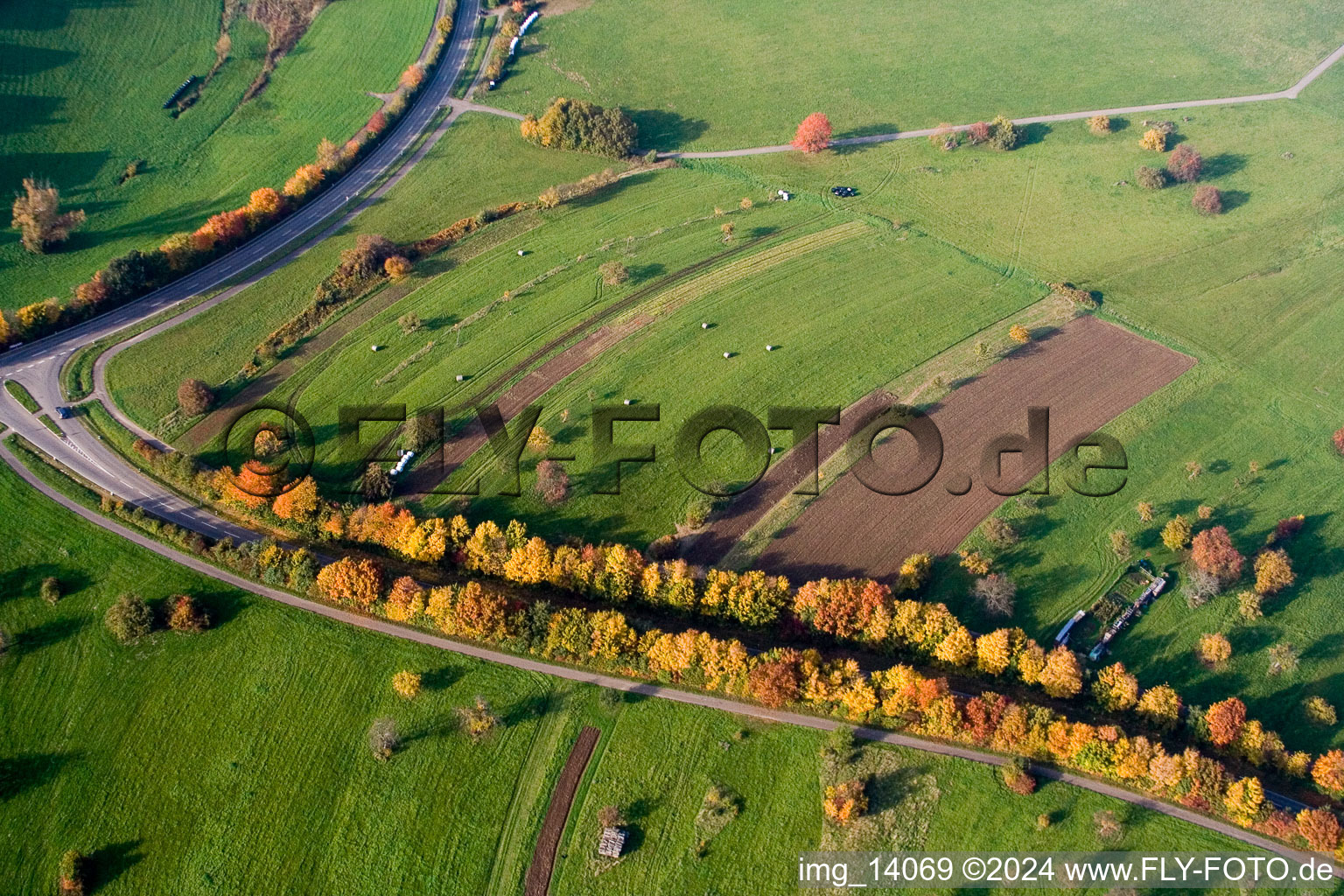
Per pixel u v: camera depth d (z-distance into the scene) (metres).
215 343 149.50
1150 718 104.06
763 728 105.81
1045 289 160.50
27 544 123.00
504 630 109.56
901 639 109.19
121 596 115.94
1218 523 125.25
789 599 112.62
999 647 105.88
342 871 96.62
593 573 114.44
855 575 119.25
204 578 119.75
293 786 102.06
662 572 115.00
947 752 103.75
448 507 126.88
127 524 125.69
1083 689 107.19
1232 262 166.00
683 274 162.75
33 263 161.38
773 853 97.12
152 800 101.31
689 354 148.00
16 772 103.31
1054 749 99.88
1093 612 115.25
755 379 143.88
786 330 152.12
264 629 114.62
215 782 102.44
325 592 114.44
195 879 96.25
